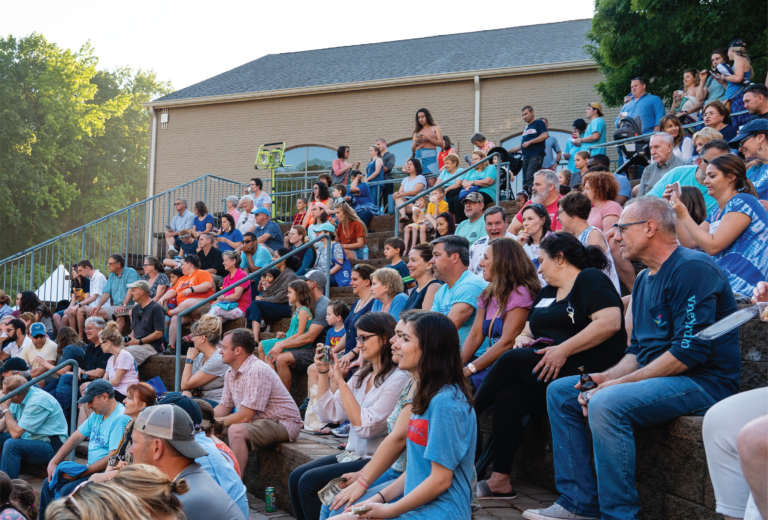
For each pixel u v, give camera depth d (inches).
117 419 224.4
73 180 1533.0
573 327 149.8
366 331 151.5
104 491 73.5
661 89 556.4
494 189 380.2
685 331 123.3
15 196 1306.6
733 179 173.8
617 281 171.8
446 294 197.5
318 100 772.6
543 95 690.8
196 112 818.2
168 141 824.9
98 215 1544.0
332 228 345.4
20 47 1434.5
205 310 345.1
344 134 758.5
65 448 235.0
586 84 677.3
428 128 484.1
